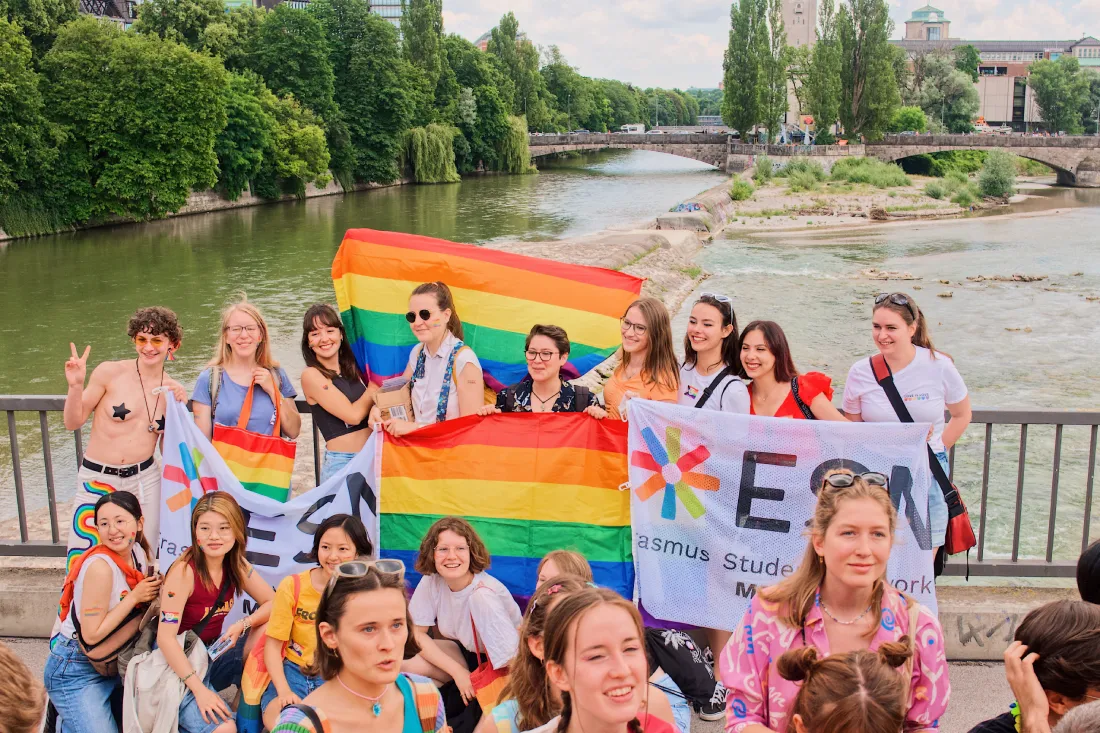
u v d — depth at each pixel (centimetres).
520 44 13138
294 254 4362
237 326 582
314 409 614
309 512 578
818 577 354
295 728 334
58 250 4544
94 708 486
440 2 10350
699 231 5006
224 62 7931
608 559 575
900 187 7819
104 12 9844
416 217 6078
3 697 267
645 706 307
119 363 583
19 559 691
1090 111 16162
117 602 486
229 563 492
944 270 3872
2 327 2908
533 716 355
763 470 535
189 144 5831
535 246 3938
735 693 362
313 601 478
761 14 10138
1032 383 2219
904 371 547
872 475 353
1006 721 353
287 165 7144
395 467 584
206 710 472
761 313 3006
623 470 571
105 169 5484
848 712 287
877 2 9438
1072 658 318
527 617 353
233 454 588
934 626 353
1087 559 368
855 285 3534
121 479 574
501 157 10969
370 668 339
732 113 10381
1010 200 7406
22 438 1858
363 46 8656
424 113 9831
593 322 698
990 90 17700
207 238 5006
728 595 544
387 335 690
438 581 518
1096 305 3130
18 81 4847
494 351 696
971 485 1472
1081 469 1541
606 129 19275
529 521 577
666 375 587
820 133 9662
